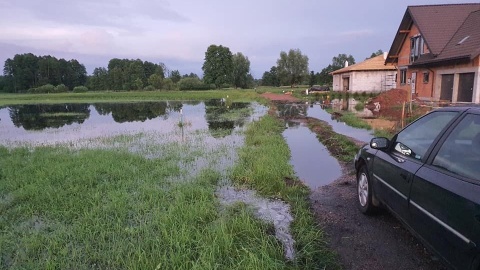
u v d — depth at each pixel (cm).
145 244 432
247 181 741
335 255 410
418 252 410
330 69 8244
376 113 2114
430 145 360
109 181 741
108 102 4447
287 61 7812
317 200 621
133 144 1255
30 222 532
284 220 530
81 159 928
